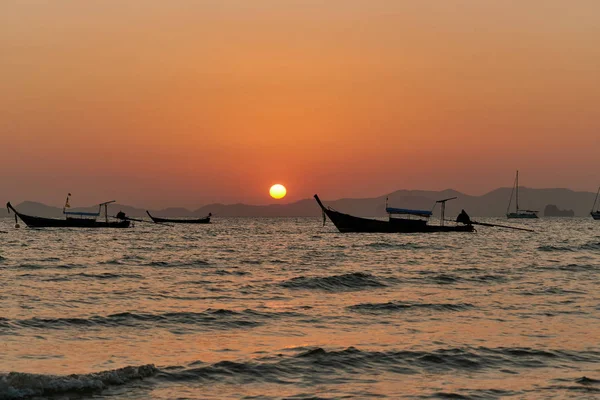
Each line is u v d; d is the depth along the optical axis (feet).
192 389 55.77
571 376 59.62
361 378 59.41
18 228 482.69
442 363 64.54
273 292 120.06
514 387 56.29
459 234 416.46
